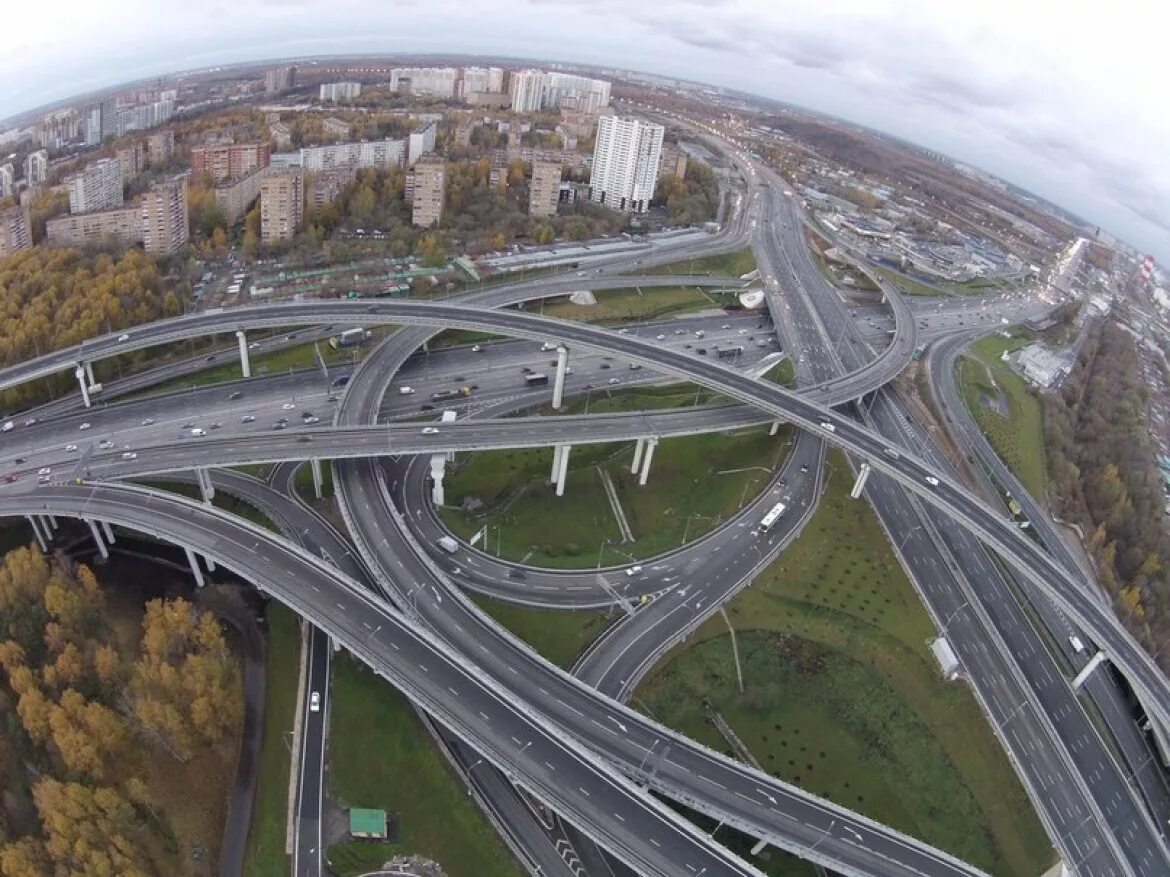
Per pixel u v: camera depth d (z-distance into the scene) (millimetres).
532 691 134250
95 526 167375
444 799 127000
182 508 164750
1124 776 146500
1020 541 173125
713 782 123625
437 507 186750
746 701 148000
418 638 137875
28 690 125438
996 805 137000
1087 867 127625
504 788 129250
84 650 139750
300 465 195375
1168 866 133750
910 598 173750
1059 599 159125
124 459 175500
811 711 150125
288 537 171250
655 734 129875
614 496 199125
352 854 119688
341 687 143875
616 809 114000
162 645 135000
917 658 159500
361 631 138125
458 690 129000
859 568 180000
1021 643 169375
